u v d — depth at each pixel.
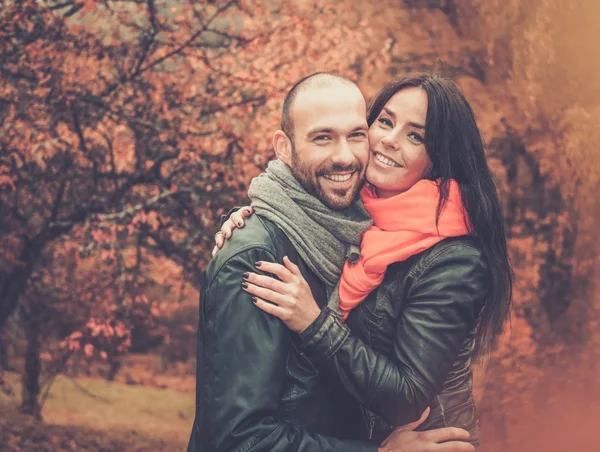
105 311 10.28
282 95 9.47
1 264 10.03
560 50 10.83
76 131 9.46
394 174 2.69
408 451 2.51
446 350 2.50
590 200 10.97
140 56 9.71
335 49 9.87
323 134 2.50
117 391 17.20
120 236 10.14
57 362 11.56
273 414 2.44
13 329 11.84
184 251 10.34
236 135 9.44
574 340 10.56
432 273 2.55
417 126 2.67
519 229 10.72
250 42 9.67
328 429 2.53
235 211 2.64
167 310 12.63
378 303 2.58
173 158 9.84
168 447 12.30
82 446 11.05
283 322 2.45
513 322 9.77
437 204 2.61
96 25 9.87
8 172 8.95
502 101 10.76
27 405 11.82
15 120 8.95
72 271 11.02
